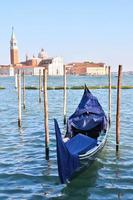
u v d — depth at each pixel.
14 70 198.25
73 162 12.75
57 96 56.53
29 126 26.33
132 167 14.95
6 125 26.98
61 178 12.05
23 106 39.56
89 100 20.05
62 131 23.95
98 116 18.88
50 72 199.75
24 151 18.09
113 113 33.66
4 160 16.33
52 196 11.84
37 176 13.86
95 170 14.53
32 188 12.57
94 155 14.91
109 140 20.27
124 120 28.92
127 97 53.62
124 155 16.88
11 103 45.75
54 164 15.54
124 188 12.45
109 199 11.48
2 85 98.38
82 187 12.57
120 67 17.75
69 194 11.99
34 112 35.50
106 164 15.37
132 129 24.34
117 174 14.01
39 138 21.44
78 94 60.38
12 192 12.19
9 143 20.12
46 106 16.77
